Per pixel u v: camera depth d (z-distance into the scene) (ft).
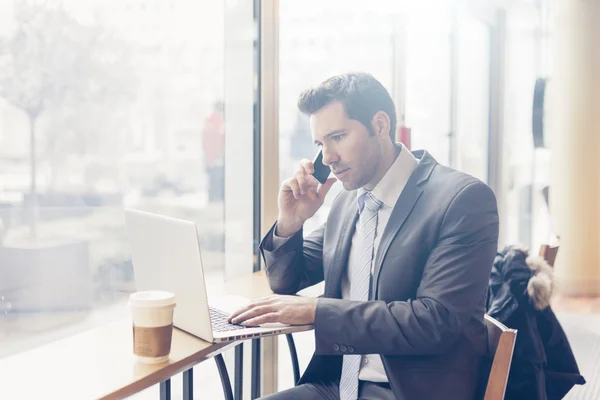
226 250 7.32
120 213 5.61
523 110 16.84
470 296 4.42
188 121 6.48
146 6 5.78
